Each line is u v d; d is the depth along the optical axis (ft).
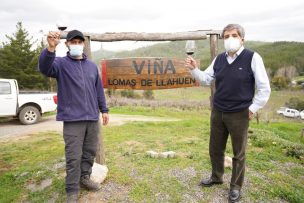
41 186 15.30
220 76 11.79
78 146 12.11
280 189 14.24
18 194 14.87
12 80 34.63
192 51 13.10
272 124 54.60
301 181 16.06
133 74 16.19
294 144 22.72
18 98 34.81
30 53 96.27
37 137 26.84
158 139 23.80
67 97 11.90
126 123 34.60
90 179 13.74
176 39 15.85
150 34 15.71
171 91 144.36
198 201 12.83
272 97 183.52
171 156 17.89
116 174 15.30
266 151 20.83
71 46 11.80
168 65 16.22
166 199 12.95
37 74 96.48
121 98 89.86
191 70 12.83
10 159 20.02
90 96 12.33
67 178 12.17
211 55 15.94
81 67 12.19
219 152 13.25
